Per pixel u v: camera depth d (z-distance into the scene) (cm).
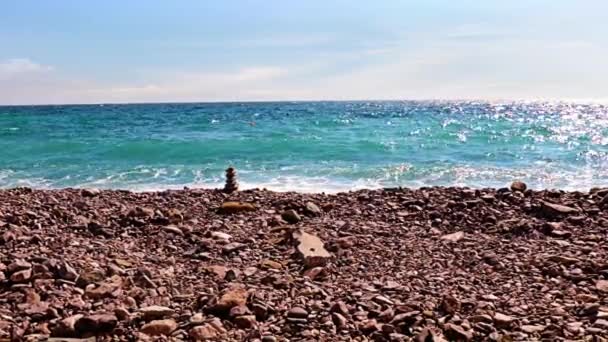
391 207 1173
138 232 1044
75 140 2766
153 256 957
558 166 1917
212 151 2325
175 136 2992
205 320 752
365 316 789
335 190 1557
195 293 857
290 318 771
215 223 1089
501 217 1112
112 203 1188
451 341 720
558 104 11806
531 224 1073
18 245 946
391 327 741
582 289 879
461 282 899
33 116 5984
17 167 1964
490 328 748
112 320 721
